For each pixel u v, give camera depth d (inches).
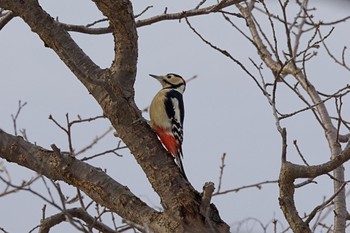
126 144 417.1
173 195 393.7
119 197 402.0
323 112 528.1
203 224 382.6
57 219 413.7
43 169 387.9
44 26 430.0
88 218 418.9
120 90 415.8
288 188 376.2
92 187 405.1
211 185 375.9
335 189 462.0
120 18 417.4
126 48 424.5
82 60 429.4
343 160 369.7
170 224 385.7
